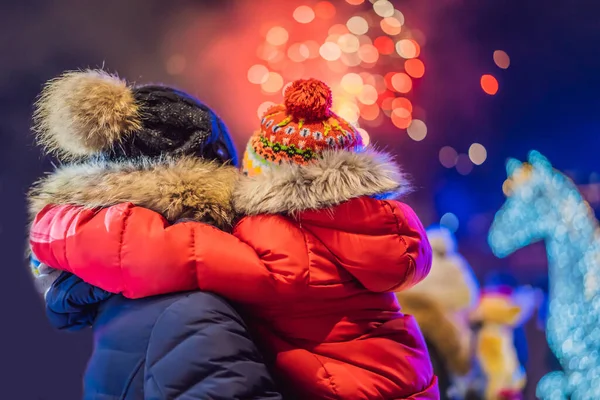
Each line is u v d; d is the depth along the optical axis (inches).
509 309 86.1
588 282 134.6
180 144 49.8
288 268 45.7
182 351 42.0
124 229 44.4
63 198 47.9
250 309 47.6
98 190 46.3
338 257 47.3
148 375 42.6
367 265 46.8
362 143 52.4
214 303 43.5
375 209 47.4
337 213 47.0
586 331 129.1
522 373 87.9
